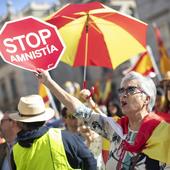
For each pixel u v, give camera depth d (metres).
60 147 6.87
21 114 7.12
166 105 10.56
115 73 50.56
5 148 9.72
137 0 47.16
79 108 6.79
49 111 7.30
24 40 6.93
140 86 6.40
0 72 82.12
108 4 52.84
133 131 6.45
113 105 14.46
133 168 6.21
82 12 8.14
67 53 8.80
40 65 6.91
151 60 15.74
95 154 9.16
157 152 6.10
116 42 8.50
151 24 45.03
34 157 6.89
